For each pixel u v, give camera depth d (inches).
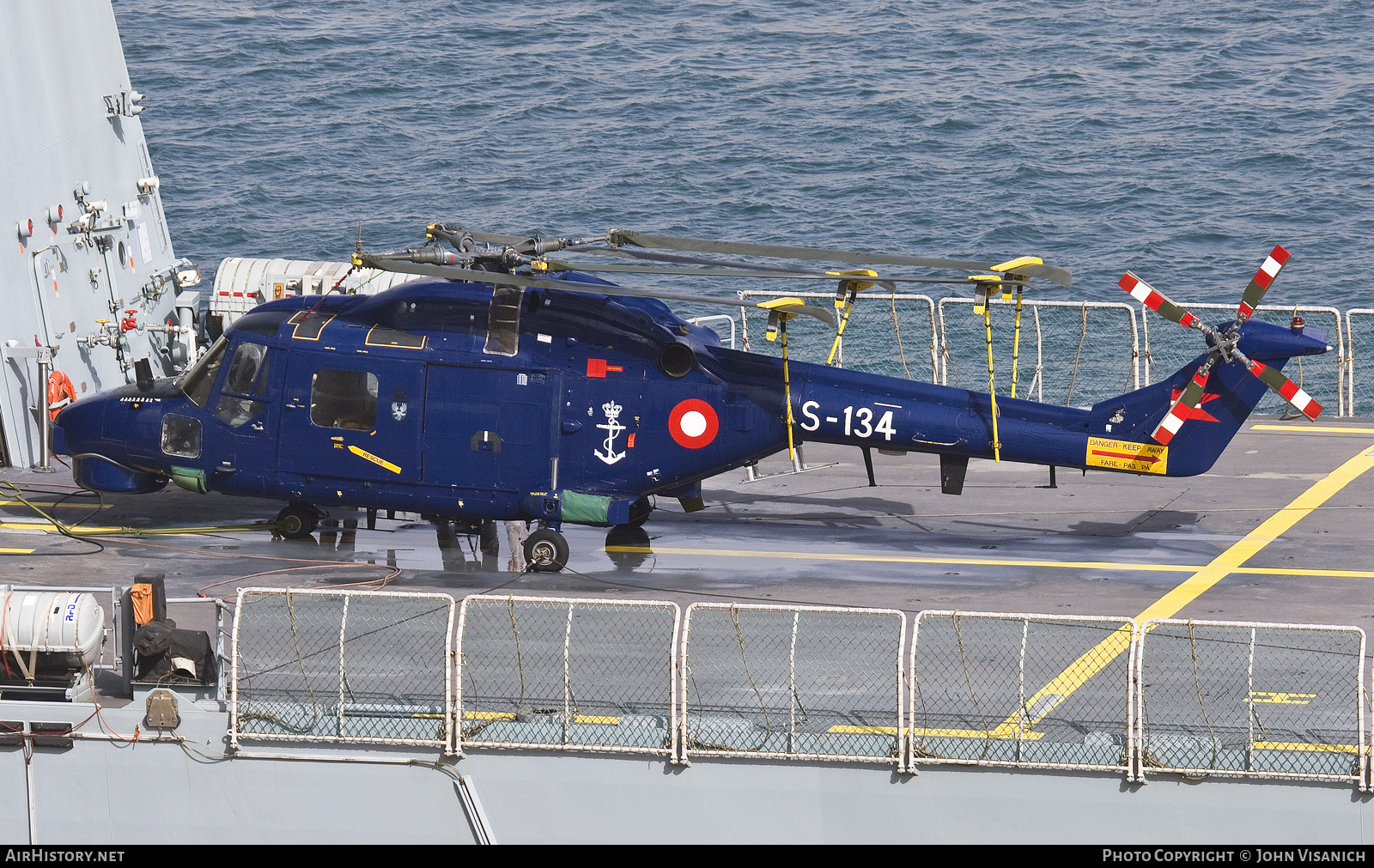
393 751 2046.0
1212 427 2923.2
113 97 3809.1
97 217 3673.7
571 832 2042.3
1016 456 2950.3
